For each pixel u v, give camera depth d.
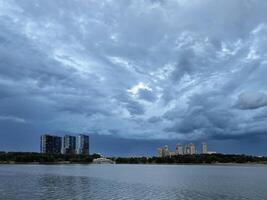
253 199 92.50
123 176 197.25
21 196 96.00
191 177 192.38
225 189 117.44
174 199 92.00
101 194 101.56
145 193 104.81
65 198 92.56
